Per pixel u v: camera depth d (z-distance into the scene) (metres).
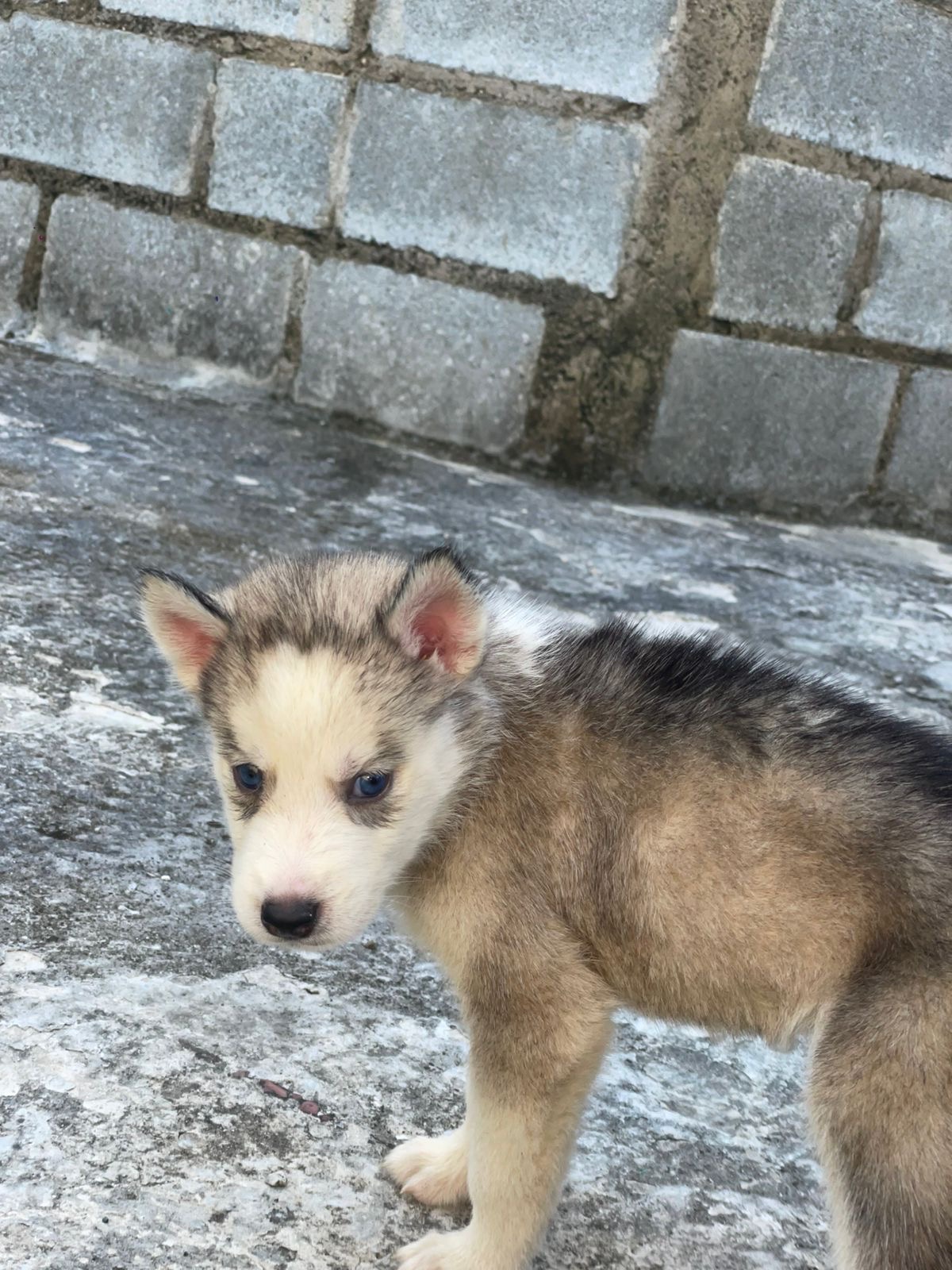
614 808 0.97
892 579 2.55
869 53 2.61
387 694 0.97
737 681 1.01
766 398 2.78
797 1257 1.01
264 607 1.05
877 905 0.90
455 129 2.68
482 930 0.98
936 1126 0.84
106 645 1.73
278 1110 1.05
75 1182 0.93
